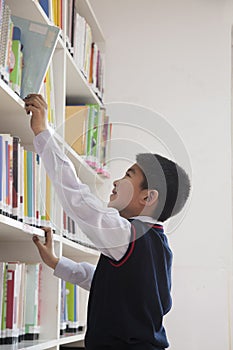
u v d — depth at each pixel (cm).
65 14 268
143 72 369
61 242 246
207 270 343
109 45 373
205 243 346
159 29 372
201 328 337
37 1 222
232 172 356
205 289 341
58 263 227
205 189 352
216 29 368
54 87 258
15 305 210
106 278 196
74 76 301
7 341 205
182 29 370
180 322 339
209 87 362
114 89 369
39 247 225
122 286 193
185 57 367
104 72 369
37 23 206
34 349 206
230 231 346
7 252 242
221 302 339
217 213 349
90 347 195
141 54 370
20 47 205
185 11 372
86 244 194
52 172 171
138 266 194
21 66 206
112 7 377
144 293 193
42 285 240
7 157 195
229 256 344
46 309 239
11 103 203
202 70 365
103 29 375
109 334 191
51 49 207
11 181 197
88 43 322
